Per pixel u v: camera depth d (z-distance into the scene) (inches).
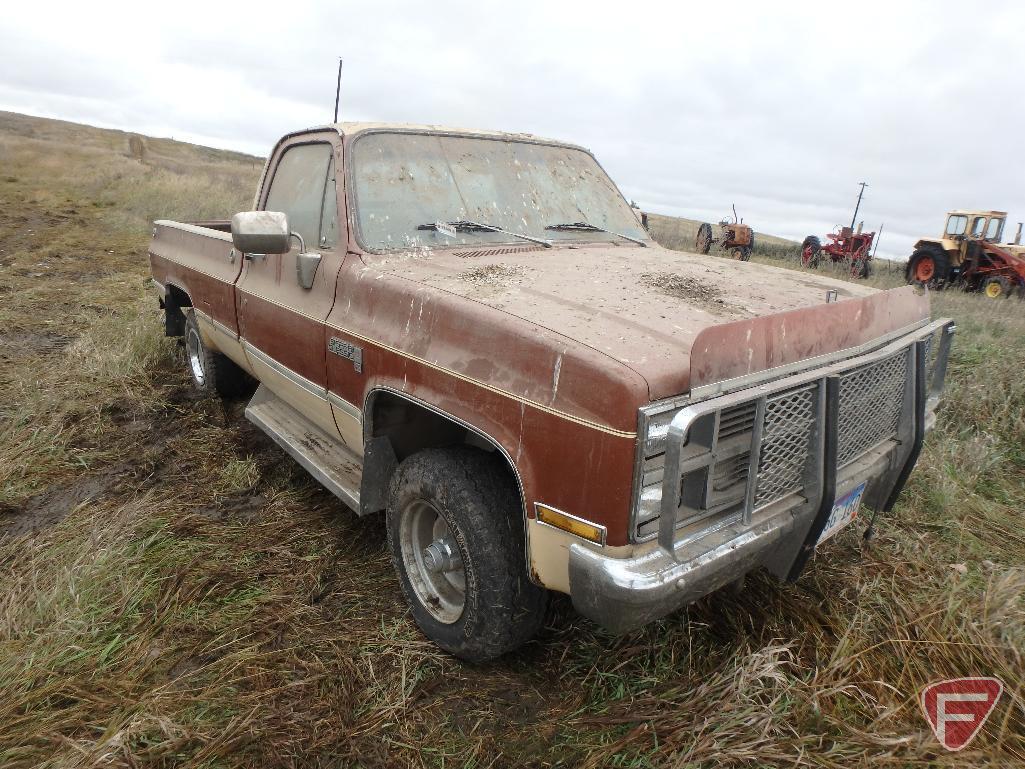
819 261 743.7
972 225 631.2
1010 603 106.0
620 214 158.9
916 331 110.6
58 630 104.0
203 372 205.9
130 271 398.9
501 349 87.2
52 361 232.8
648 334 84.0
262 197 157.0
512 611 94.1
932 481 151.3
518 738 89.7
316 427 145.3
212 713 92.4
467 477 94.6
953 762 82.8
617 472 74.5
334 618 112.1
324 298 122.0
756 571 116.6
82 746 85.8
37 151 1160.8
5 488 150.5
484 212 135.0
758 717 85.8
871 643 102.7
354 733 89.9
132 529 132.4
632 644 103.1
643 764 83.4
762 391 78.5
